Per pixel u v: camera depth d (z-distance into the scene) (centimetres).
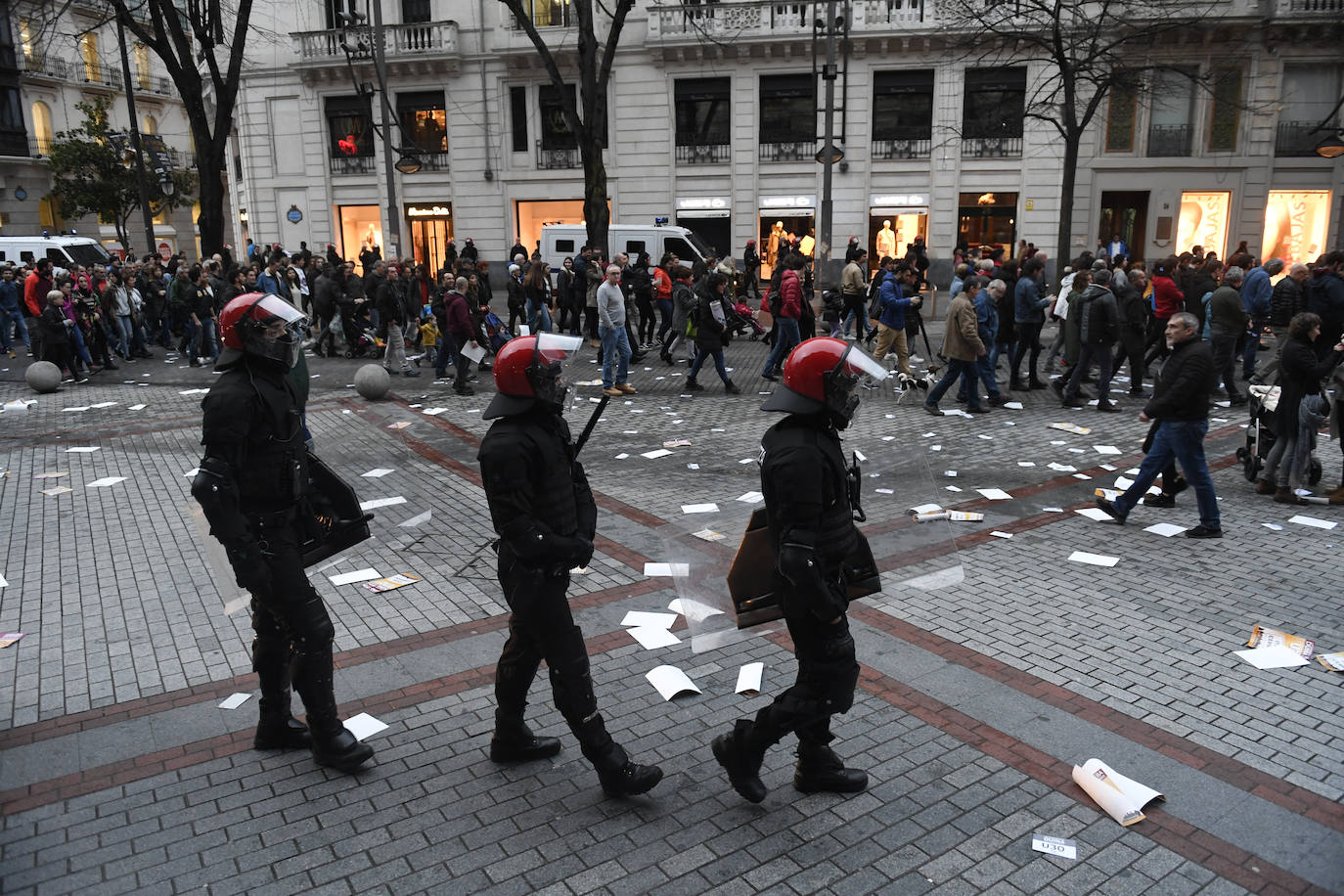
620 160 3136
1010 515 789
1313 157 2792
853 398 350
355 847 356
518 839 361
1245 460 884
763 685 489
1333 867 342
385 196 3356
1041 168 2891
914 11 2859
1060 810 378
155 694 484
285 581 388
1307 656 512
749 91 3009
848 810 379
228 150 3984
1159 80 2519
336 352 1778
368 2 3231
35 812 380
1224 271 1528
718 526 447
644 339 1903
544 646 372
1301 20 2628
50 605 605
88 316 1572
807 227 3094
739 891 330
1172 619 569
